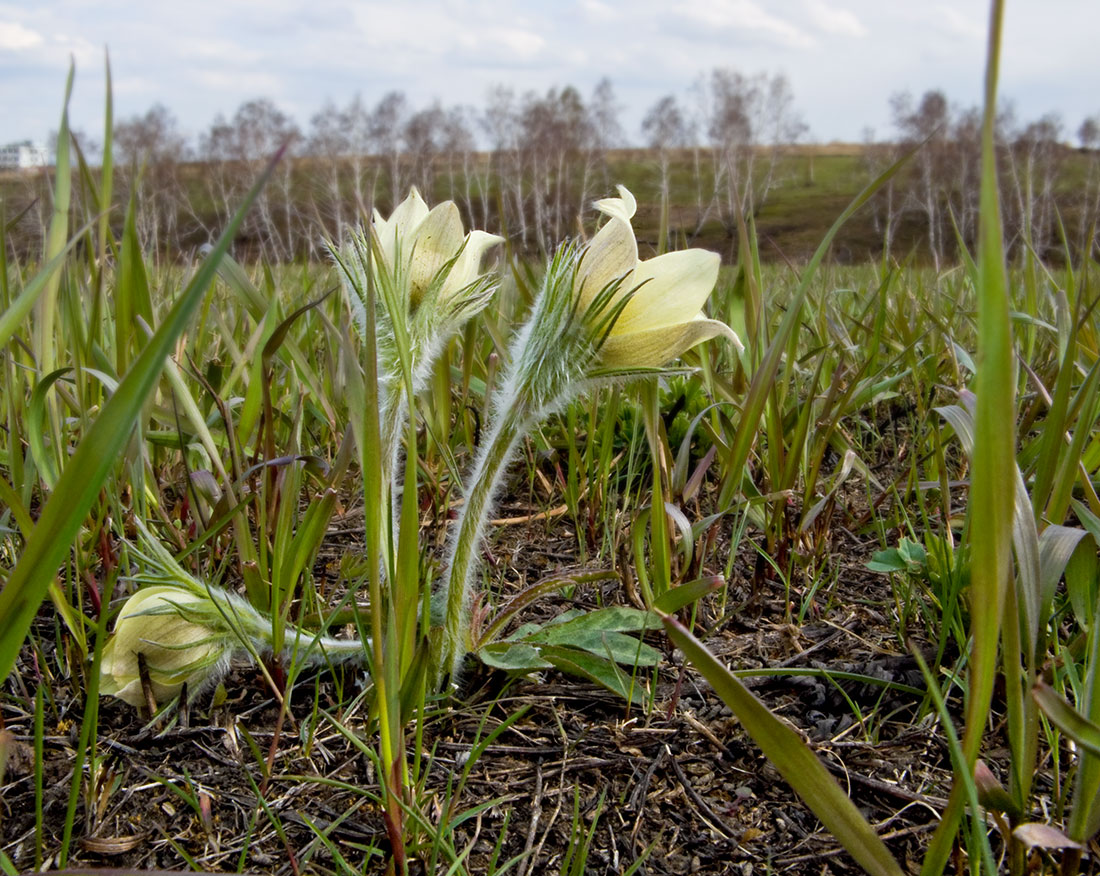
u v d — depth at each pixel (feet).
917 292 2.35
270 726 0.87
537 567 1.24
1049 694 0.53
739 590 1.17
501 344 1.40
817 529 1.22
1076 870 0.60
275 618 0.83
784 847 0.73
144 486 1.06
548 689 0.94
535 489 1.51
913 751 0.83
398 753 0.66
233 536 1.13
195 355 1.40
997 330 0.43
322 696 0.91
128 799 0.77
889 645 1.01
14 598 0.45
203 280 0.41
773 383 1.17
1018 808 0.61
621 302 0.79
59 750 0.82
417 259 0.87
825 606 1.12
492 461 0.87
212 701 0.89
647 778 0.81
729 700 0.52
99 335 1.25
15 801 0.76
